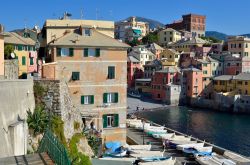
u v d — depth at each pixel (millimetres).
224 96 138000
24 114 30656
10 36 63188
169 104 149250
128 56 176125
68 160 17641
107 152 50531
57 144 20859
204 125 105875
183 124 107125
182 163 52312
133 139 68000
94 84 52781
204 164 50750
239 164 50688
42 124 32188
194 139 67438
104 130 53656
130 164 44500
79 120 45531
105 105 53562
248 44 167875
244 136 90250
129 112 126688
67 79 51406
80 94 52094
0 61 46938
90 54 52312
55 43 50781
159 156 51781
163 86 152750
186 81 153625
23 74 60562
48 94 35594
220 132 95375
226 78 150500
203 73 155250
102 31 64625
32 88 34688
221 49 182250
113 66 53688
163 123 108250
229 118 120938
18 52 62156
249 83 139750
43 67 49250
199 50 183000
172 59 176625
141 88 166500
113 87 53969
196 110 139250
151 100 154625
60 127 34312
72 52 51375
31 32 79250
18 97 29172
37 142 31219
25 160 21750
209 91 155875
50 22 61688
